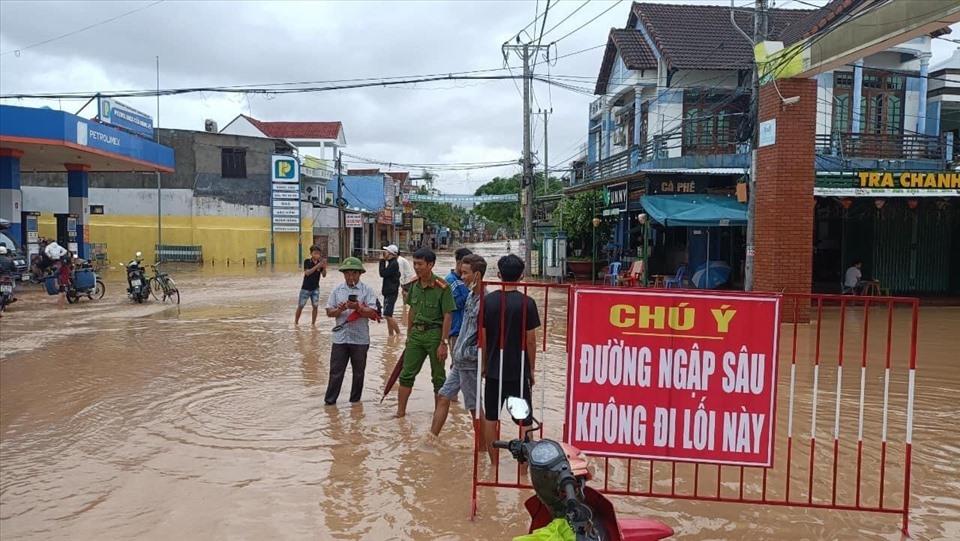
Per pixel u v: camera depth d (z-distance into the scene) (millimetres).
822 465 5777
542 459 2805
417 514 4832
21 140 21594
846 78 22562
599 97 32281
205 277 29609
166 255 37938
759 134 14531
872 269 21281
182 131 38281
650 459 4516
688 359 4461
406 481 5445
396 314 16359
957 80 23219
